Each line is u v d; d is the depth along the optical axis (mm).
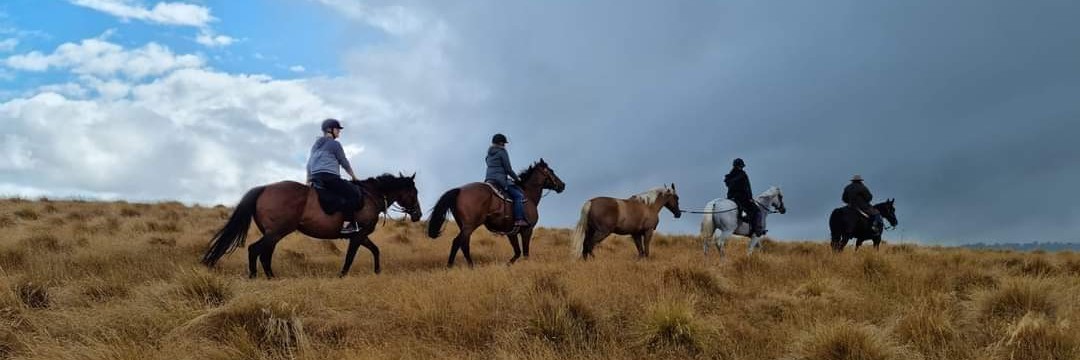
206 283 7559
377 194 11461
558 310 6867
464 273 9320
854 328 6156
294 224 10203
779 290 8820
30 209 16734
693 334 6551
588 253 13258
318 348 6281
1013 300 7246
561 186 13367
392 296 7691
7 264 9266
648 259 13133
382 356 5879
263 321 6395
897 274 9422
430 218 11922
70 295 7516
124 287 7969
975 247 18844
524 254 13289
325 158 10648
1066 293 7930
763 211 14234
